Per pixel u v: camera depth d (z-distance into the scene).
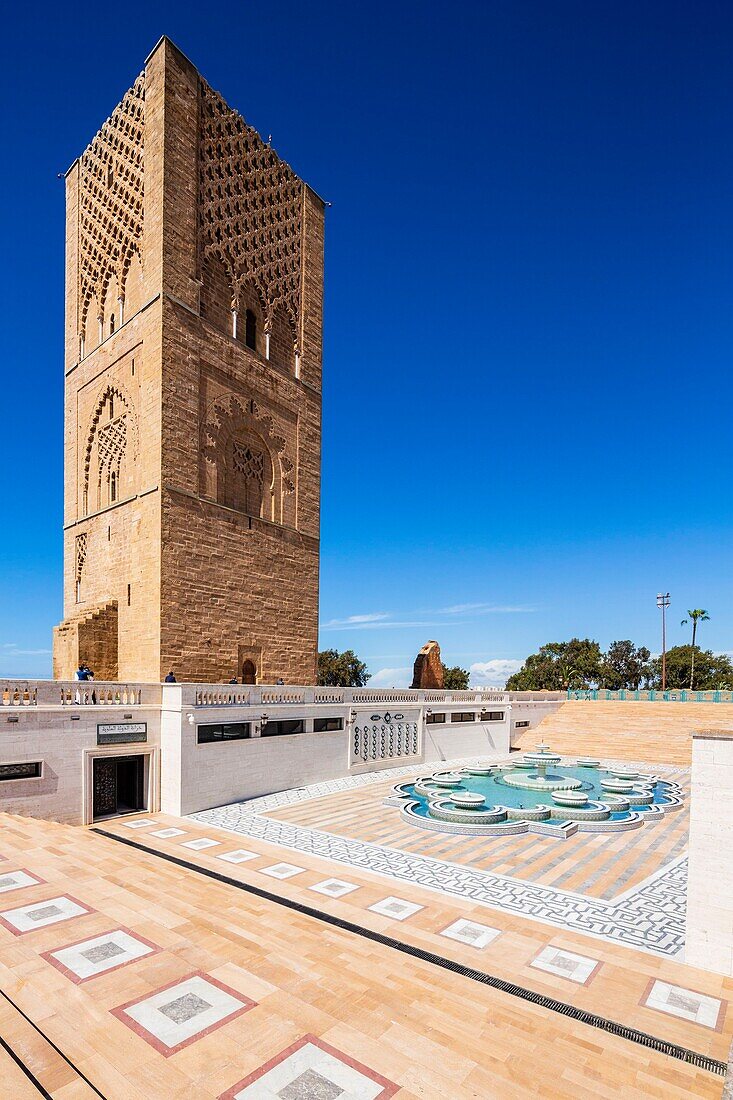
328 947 10.95
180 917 11.52
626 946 12.20
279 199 37.16
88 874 13.84
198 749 23.59
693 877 11.59
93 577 32.38
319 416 39.44
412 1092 6.83
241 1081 6.77
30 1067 6.75
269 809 23.91
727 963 11.10
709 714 46.62
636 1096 7.24
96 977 8.92
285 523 35.94
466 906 14.15
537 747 45.12
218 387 31.69
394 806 24.53
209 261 31.97
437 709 37.91
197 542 29.61
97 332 34.03
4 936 10.28
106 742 21.73
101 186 33.97
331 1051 7.48
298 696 29.00
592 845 19.75
